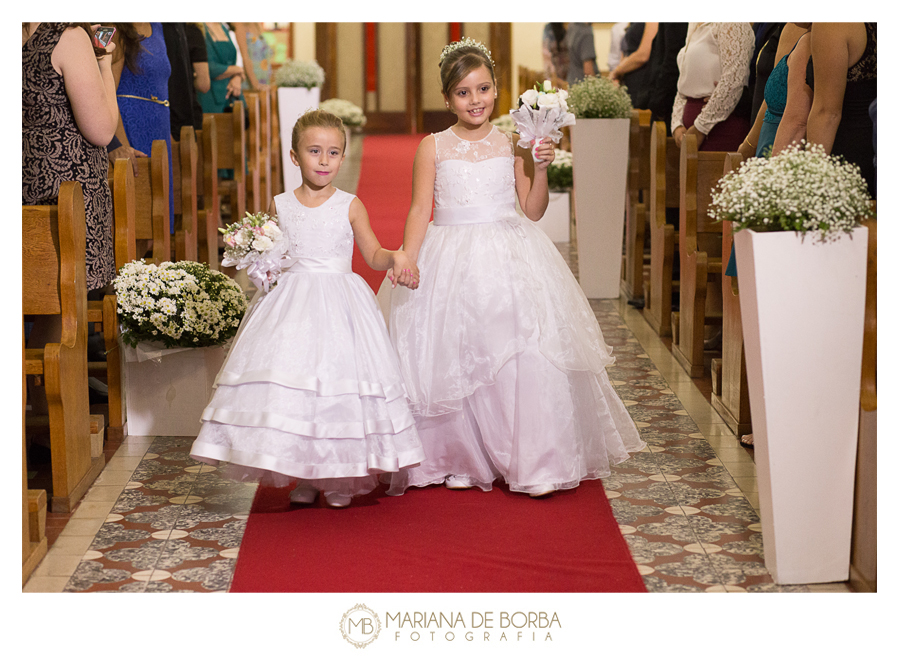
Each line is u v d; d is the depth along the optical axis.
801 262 2.32
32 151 3.18
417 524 2.85
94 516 2.94
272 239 2.88
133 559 2.65
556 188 7.79
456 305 3.04
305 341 2.81
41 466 3.37
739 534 2.80
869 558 2.40
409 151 13.46
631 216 5.89
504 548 2.69
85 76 3.13
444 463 3.14
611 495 3.09
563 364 3.00
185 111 5.94
